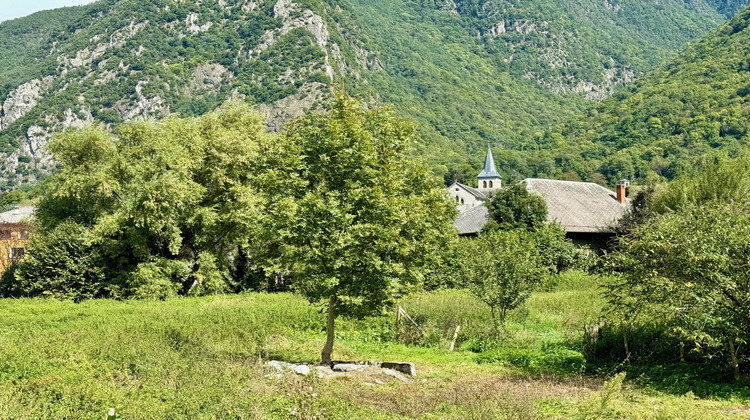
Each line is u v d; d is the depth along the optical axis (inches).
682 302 600.7
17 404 429.7
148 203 1364.4
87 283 1412.4
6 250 1875.0
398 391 540.7
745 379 585.0
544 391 549.6
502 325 879.7
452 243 756.0
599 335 720.3
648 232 639.1
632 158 5068.9
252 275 1635.1
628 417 462.0
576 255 1694.1
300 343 828.6
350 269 661.9
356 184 651.5
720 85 5413.4
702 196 1589.6
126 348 644.1
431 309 1036.5
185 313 1034.1
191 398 455.8
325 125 693.9
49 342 672.4
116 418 418.0
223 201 1561.3
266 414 440.5
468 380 605.9
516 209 1818.4
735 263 586.9
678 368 634.2
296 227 651.5
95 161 1540.4
